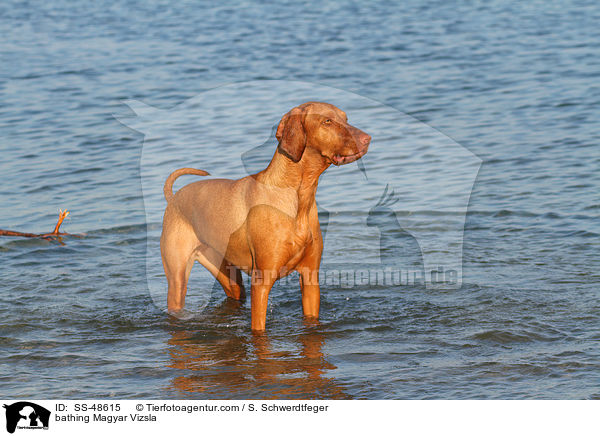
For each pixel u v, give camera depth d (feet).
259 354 26.68
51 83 72.84
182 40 96.02
